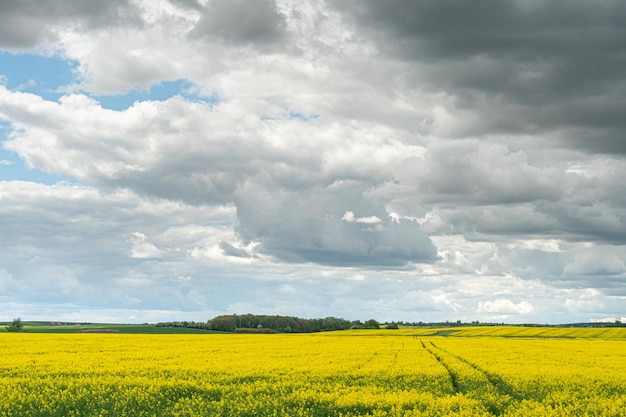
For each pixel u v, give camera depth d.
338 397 21.39
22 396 21.83
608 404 20.38
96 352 41.59
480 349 49.91
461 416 18.06
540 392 24.16
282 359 35.97
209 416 19.45
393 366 31.69
